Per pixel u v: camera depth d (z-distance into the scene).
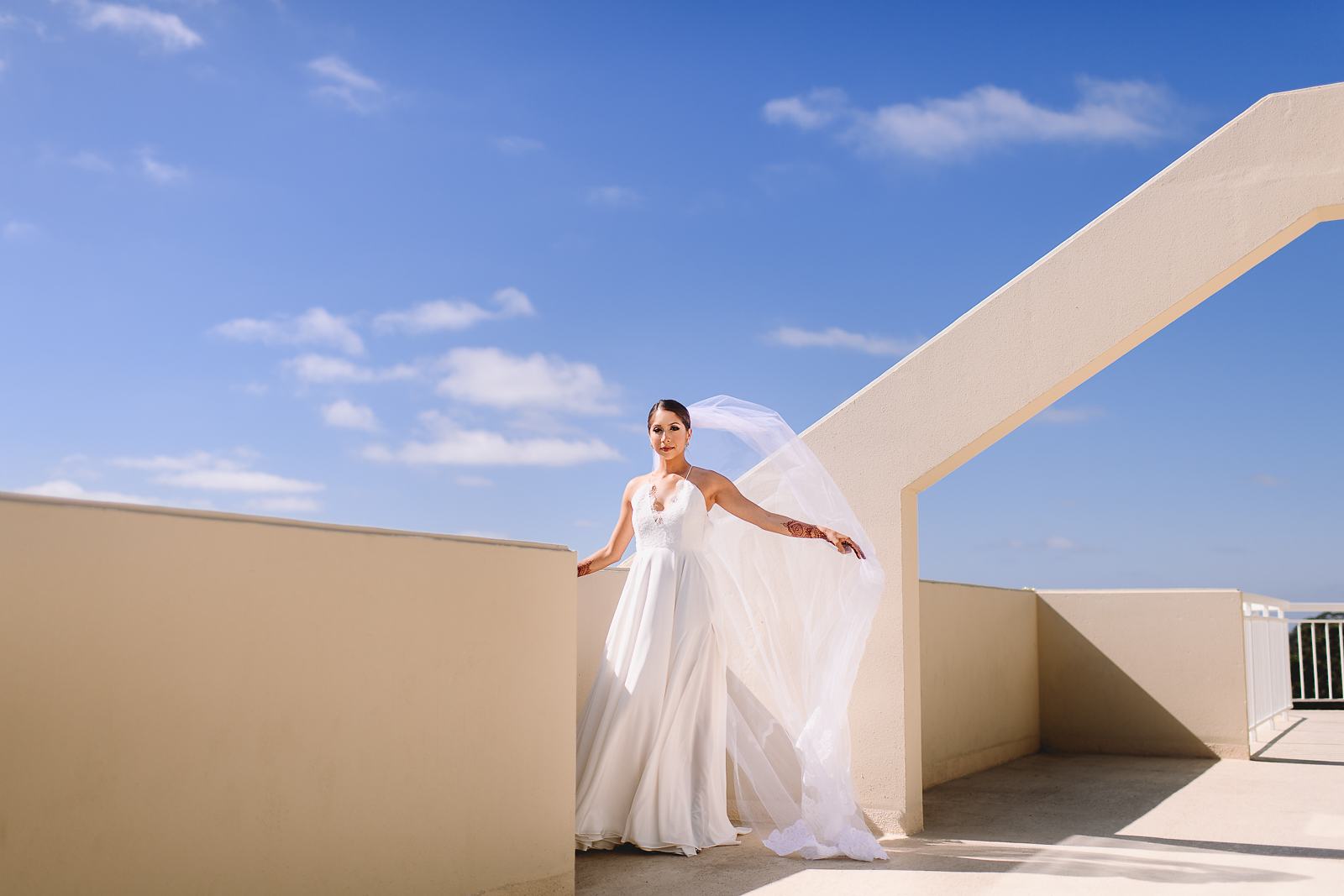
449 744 3.23
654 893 3.72
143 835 2.39
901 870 4.07
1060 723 8.37
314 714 2.80
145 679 2.42
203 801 2.52
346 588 2.93
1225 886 3.82
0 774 2.15
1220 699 7.80
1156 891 3.74
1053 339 4.70
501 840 3.41
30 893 2.19
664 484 4.85
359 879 2.89
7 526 2.20
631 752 4.45
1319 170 4.29
